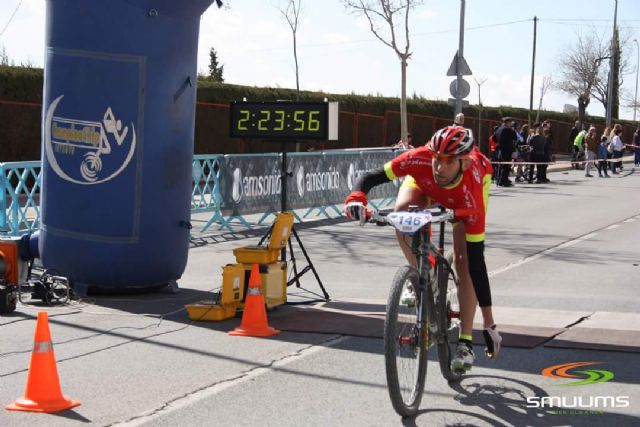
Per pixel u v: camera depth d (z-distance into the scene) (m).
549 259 10.52
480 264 4.75
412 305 4.48
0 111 18.66
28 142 19.31
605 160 27.80
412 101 34.56
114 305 7.51
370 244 12.06
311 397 4.89
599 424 4.45
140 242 7.68
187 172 8.01
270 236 7.42
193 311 6.90
